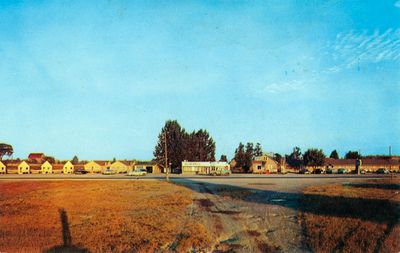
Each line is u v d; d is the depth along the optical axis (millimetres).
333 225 13031
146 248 10867
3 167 93562
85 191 30000
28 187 36281
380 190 26734
